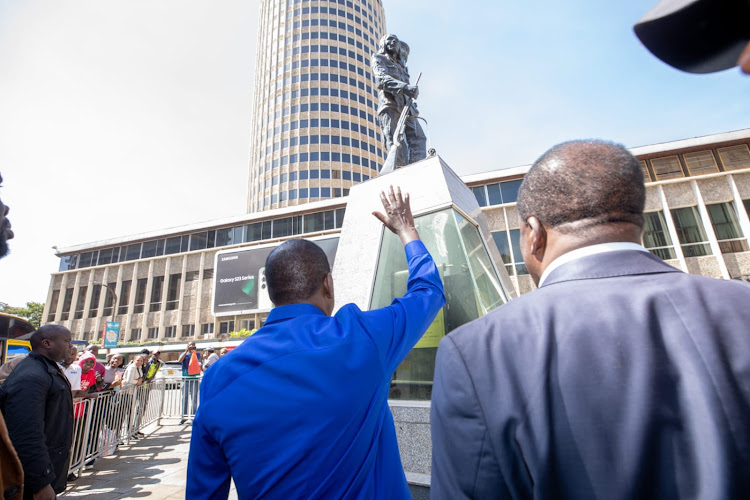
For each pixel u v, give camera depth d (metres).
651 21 0.48
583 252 0.74
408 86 4.29
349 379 1.06
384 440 1.21
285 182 53.81
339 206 35.00
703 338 0.56
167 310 36.09
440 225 2.91
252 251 29.52
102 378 5.59
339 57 60.53
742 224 23.44
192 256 37.22
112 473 4.71
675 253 23.83
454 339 0.75
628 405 0.55
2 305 47.06
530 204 0.84
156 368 8.29
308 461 0.97
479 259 3.04
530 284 24.86
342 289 3.09
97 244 40.81
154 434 7.31
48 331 2.82
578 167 0.78
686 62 0.46
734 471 0.46
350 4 64.75
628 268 0.70
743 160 25.03
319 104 57.22
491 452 0.61
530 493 0.58
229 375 1.08
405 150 4.46
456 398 0.68
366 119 59.12
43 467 2.18
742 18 0.40
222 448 1.03
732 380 0.52
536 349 0.64
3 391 2.29
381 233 3.10
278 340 1.14
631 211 0.76
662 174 25.98
